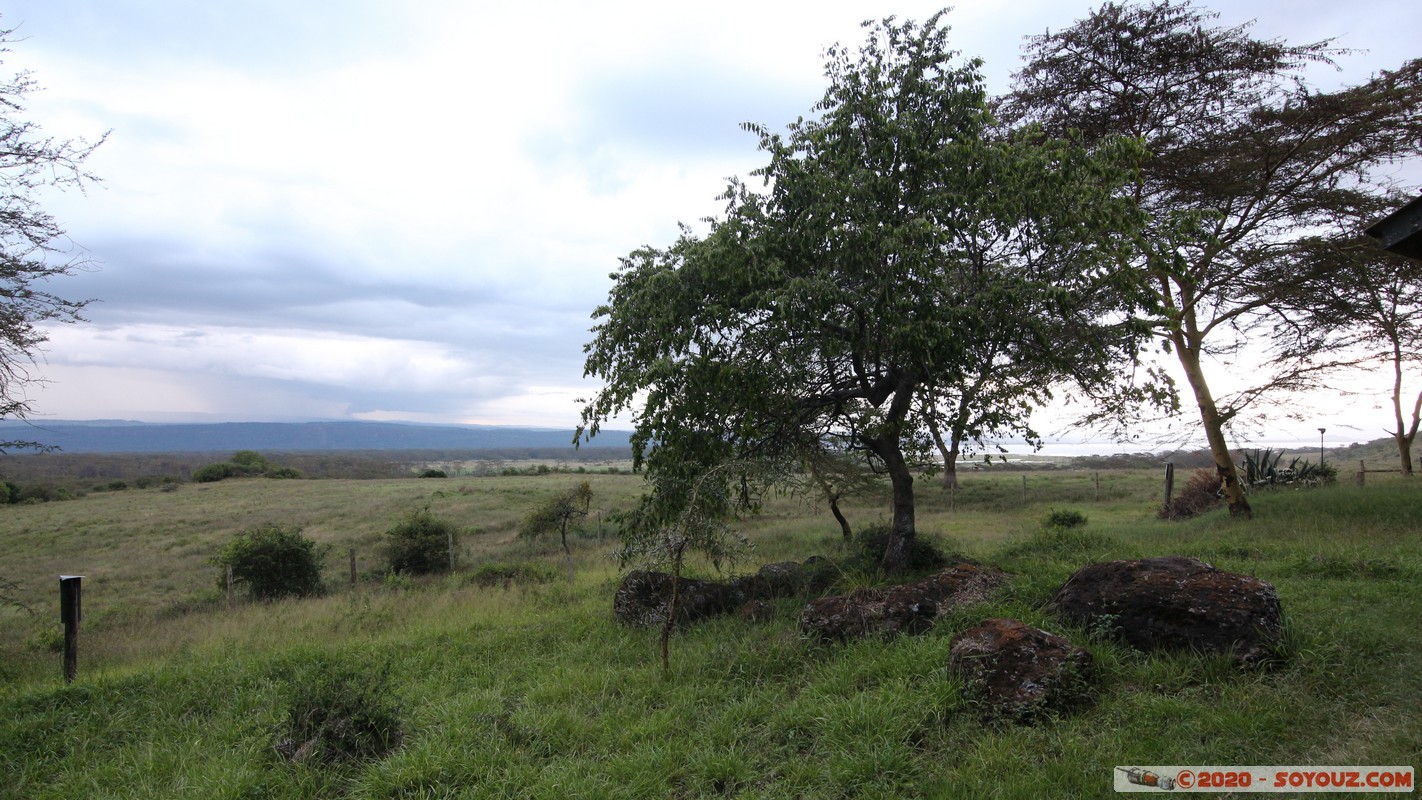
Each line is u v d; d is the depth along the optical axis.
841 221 8.50
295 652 9.48
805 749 5.26
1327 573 8.47
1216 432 15.44
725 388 8.81
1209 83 14.55
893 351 8.74
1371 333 15.73
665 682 7.02
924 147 9.17
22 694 8.22
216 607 17.69
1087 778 4.23
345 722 5.97
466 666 8.49
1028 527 20.69
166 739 6.76
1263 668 5.27
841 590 9.45
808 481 12.09
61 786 5.93
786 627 8.14
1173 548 11.02
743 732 5.64
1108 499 29.61
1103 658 5.55
